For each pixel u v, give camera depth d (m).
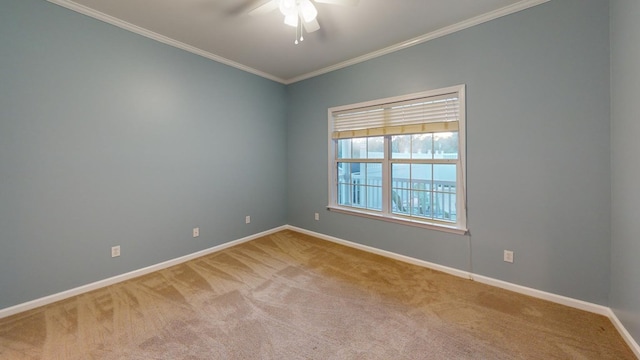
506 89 2.33
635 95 1.55
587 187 2.02
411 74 2.90
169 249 2.98
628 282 1.66
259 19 2.49
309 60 3.46
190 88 3.11
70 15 2.25
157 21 2.52
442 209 2.88
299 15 2.05
